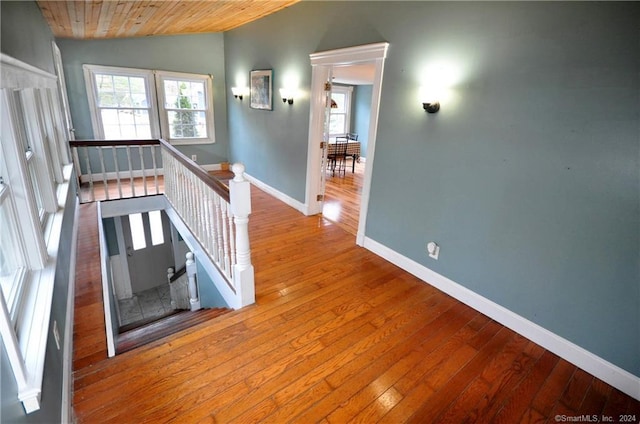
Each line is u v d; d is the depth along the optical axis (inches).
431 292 104.7
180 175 137.8
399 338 83.6
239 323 86.1
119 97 206.5
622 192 65.1
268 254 126.5
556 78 71.1
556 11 69.2
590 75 66.1
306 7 146.6
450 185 97.4
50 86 108.7
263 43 183.8
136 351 74.6
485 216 90.0
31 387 42.1
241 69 212.2
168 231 239.8
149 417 59.7
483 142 86.9
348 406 64.2
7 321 38.4
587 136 68.1
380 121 116.3
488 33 81.5
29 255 65.9
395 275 114.0
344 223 161.6
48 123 116.8
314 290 103.3
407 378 71.6
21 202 62.9
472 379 72.3
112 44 195.3
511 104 79.5
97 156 207.8
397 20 104.3
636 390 68.6
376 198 124.4
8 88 58.8
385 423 61.4
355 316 91.4
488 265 91.7
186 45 218.5
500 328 89.0
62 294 77.1
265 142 200.1
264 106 192.2
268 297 98.4
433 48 94.7
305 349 78.1
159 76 214.5
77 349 75.7
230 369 71.2
